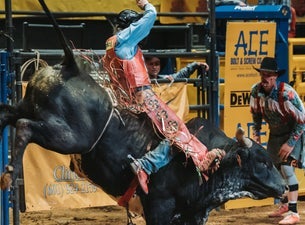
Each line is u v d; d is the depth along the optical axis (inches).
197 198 422.0
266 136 595.2
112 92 408.8
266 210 590.6
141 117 414.3
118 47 410.0
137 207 421.4
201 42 756.0
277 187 429.7
